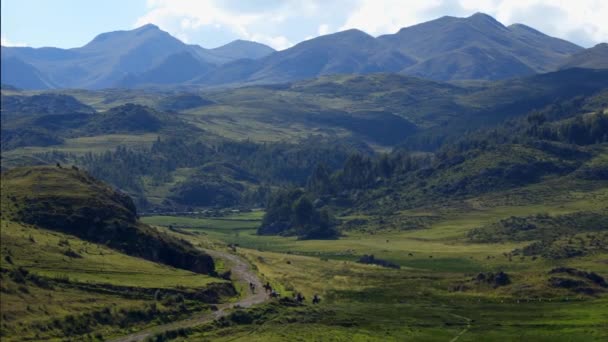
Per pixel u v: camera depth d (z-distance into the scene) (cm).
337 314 15588
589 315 15088
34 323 11262
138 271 15875
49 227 17950
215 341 12138
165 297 14212
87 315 12200
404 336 13638
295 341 12431
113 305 13050
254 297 16575
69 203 19150
